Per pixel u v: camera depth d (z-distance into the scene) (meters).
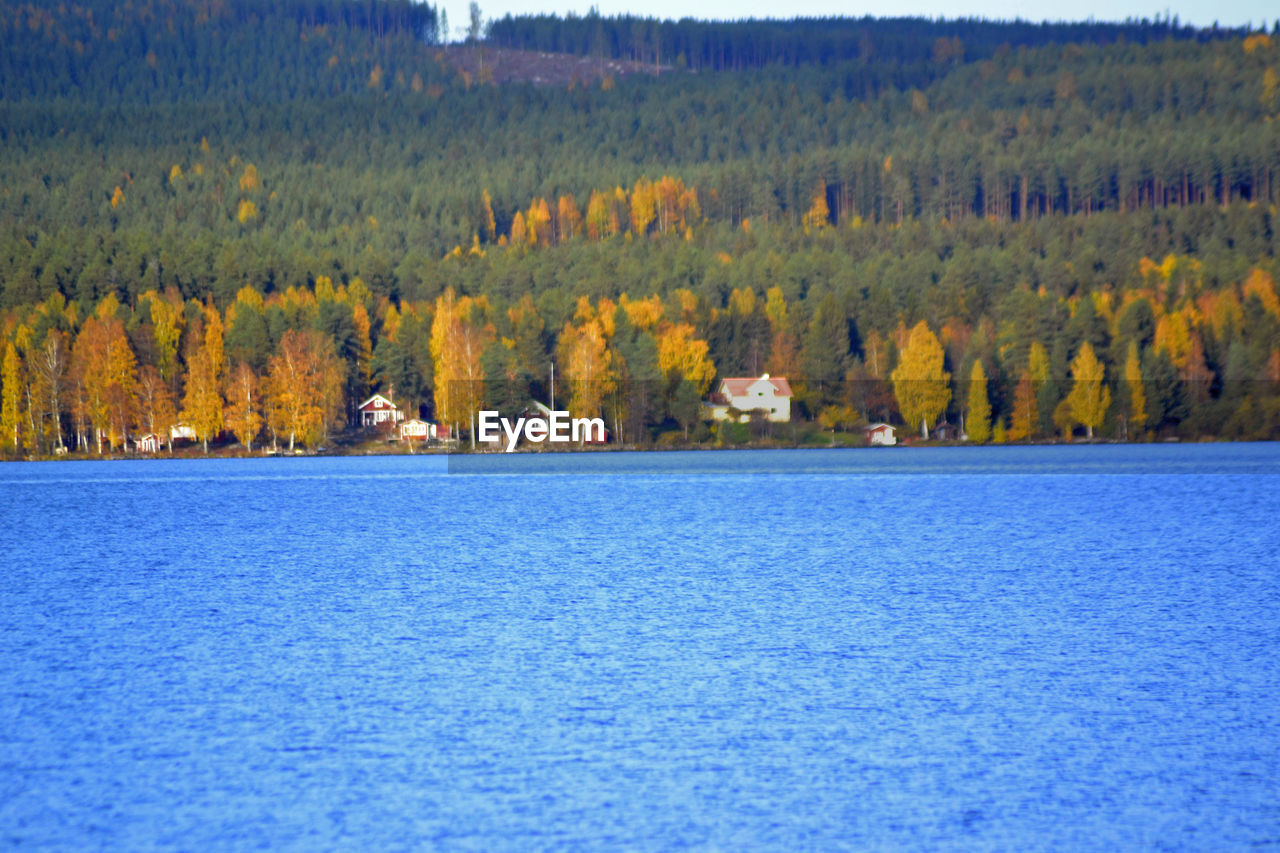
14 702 84.12
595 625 111.56
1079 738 75.06
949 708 81.81
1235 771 69.12
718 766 69.94
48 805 64.31
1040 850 58.84
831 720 79.06
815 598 126.88
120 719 79.75
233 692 86.44
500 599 127.00
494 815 62.81
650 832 60.72
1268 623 111.88
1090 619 114.19
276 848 58.88
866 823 61.88
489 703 83.12
